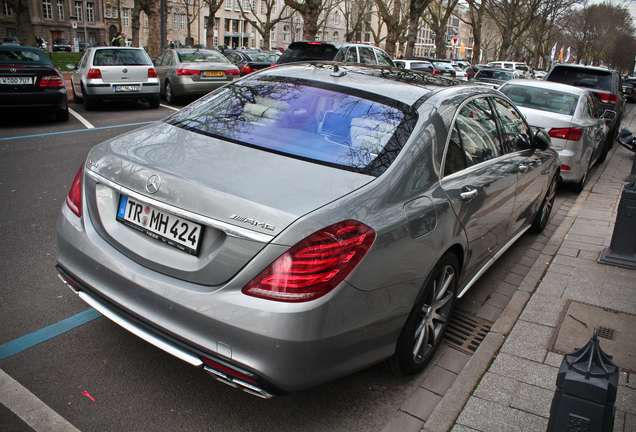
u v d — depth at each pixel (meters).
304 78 3.21
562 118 6.96
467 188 2.92
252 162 2.33
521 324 3.45
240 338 1.98
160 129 2.84
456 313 3.74
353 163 2.39
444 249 2.64
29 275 3.65
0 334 2.93
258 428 2.39
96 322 3.14
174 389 2.60
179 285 2.12
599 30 74.38
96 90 11.73
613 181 8.34
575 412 1.61
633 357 3.10
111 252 2.36
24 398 2.42
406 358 2.63
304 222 1.96
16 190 5.57
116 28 71.94
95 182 2.49
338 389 2.74
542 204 5.36
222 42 76.00
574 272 4.36
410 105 2.83
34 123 9.95
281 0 79.88
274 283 1.94
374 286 2.15
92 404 2.43
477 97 3.54
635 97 29.33
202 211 2.07
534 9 48.84
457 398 2.63
